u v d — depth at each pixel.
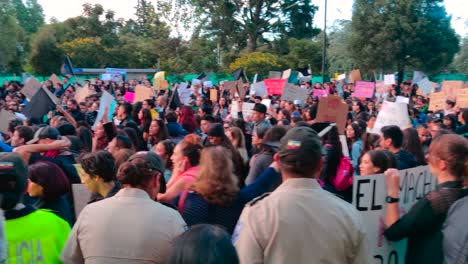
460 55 48.22
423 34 38.59
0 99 17.41
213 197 3.63
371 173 4.45
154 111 11.65
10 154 3.14
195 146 4.61
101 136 7.44
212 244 1.83
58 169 4.01
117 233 3.07
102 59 48.59
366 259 2.88
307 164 2.86
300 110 12.98
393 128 5.61
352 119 10.59
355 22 40.47
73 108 12.58
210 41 54.34
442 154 3.37
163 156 5.43
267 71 46.66
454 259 2.96
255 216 2.84
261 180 3.93
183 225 3.21
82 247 3.13
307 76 32.91
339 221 2.80
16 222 3.10
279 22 57.97
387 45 38.56
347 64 44.19
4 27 42.62
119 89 22.89
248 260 2.78
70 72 29.03
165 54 49.09
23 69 48.59
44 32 46.97
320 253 2.74
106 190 4.16
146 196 3.23
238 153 5.62
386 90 19.77
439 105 14.84
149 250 3.04
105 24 55.41
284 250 2.75
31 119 10.63
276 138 5.19
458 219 3.00
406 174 3.88
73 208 4.62
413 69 41.94
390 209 3.66
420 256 3.44
